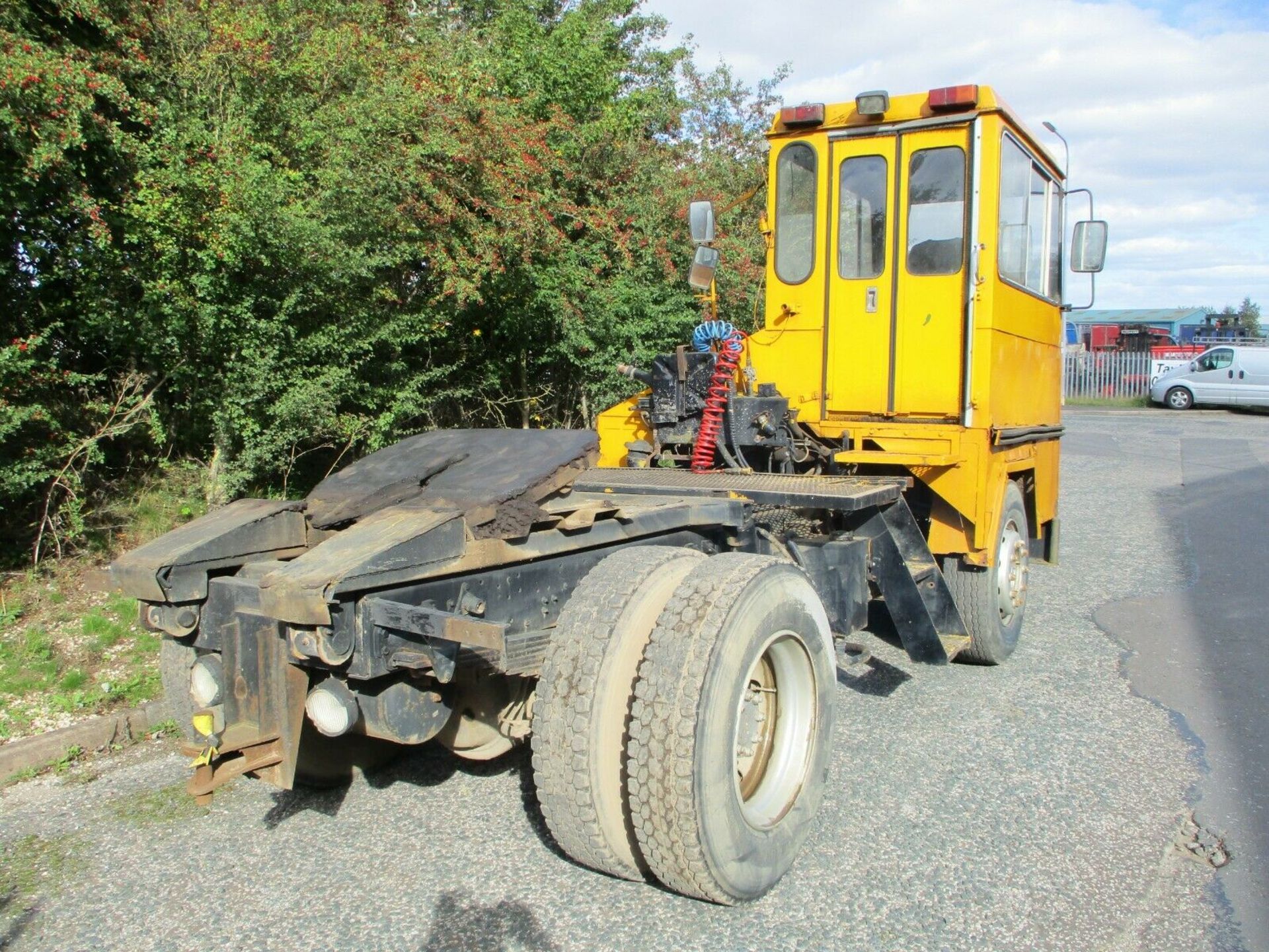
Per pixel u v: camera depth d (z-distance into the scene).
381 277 8.20
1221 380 29.81
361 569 2.73
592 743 3.12
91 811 4.10
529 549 3.32
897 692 5.52
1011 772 4.43
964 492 5.63
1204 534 10.48
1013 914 3.29
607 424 6.09
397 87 7.61
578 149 10.51
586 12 14.31
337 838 3.83
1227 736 4.88
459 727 3.70
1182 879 3.52
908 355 5.91
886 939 3.13
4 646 5.46
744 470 5.21
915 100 5.78
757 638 3.24
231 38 6.90
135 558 3.20
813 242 6.14
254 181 6.62
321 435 7.98
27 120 5.49
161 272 6.82
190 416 7.76
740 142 14.68
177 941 3.16
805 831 3.56
